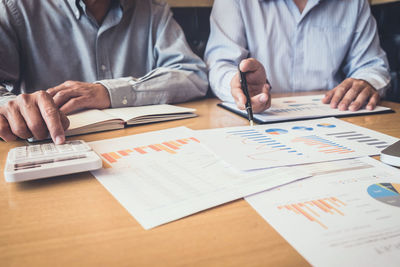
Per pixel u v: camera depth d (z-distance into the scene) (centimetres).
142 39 114
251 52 123
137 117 63
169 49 110
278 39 122
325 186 34
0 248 24
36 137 49
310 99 89
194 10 147
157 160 42
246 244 24
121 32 111
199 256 23
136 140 51
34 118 49
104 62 109
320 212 28
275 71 123
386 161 40
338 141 49
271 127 58
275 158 42
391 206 29
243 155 43
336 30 121
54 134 46
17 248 24
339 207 29
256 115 68
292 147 46
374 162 40
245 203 31
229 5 120
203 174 37
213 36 119
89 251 23
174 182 35
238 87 73
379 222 26
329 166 39
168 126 61
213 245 24
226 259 22
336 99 78
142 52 116
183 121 66
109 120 59
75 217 28
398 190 32
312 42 122
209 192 32
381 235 25
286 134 53
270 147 46
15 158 38
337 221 27
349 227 26
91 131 57
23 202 31
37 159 38
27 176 34
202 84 97
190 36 147
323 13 120
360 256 22
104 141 51
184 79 89
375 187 33
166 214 28
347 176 36
